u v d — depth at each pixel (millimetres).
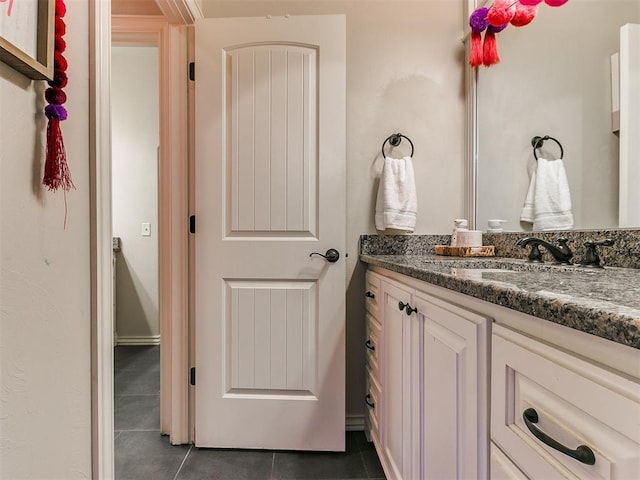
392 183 1628
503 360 548
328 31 1488
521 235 1349
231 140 1511
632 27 938
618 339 343
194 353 1559
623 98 962
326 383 1498
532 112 1332
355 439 1609
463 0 1716
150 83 2924
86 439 717
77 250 698
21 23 539
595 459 373
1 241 529
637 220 922
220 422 1514
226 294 1522
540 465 458
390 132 1725
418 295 922
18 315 560
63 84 626
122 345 2922
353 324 1711
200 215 1516
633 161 936
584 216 1092
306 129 1500
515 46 1430
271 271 1507
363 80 1721
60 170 611
